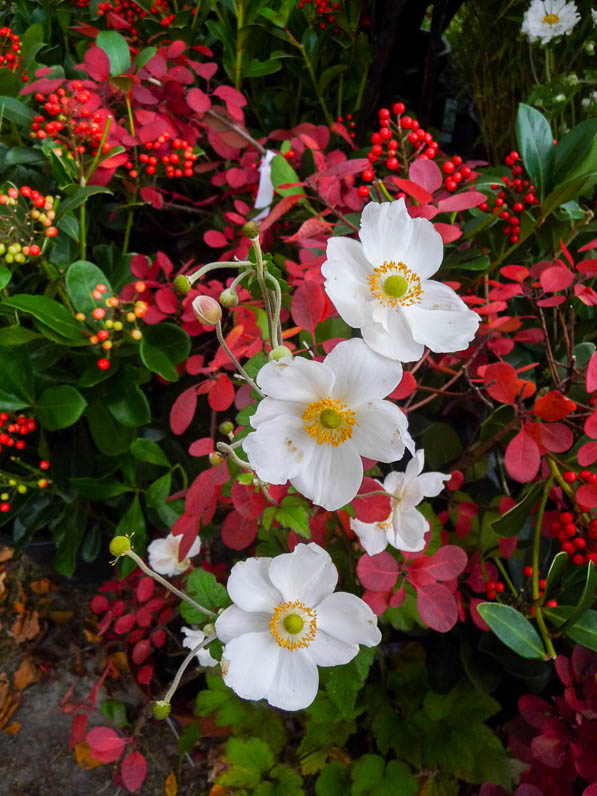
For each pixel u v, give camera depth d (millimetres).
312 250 516
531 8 650
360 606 330
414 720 597
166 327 548
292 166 610
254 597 333
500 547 505
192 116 634
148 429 655
